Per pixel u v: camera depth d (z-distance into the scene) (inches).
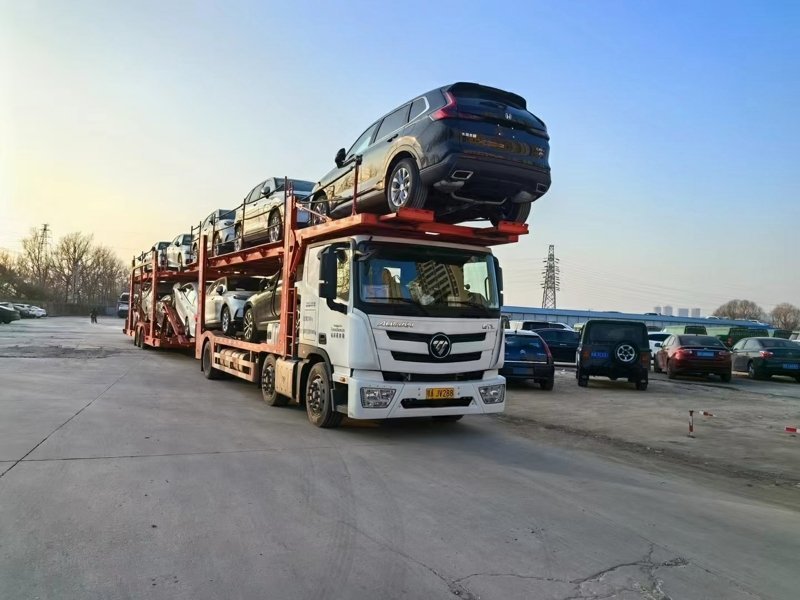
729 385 668.7
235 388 484.1
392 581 142.2
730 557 165.2
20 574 139.7
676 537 179.6
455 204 321.7
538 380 569.0
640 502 215.6
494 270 331.6
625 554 164.1
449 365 303.0
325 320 316.8
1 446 259.3
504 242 328.2
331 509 192.2
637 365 582.2
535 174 299.1
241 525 175.0
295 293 364.2
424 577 144.9
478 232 311.4
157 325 805.2
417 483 226.2
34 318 2362.2
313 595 133.8
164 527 171.3
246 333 457.7
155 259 805.9
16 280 3016.7
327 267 298.4
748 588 145.4
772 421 412.2
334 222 312.3
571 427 378.0
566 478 246.2
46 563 145.8
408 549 161.8
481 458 276.2
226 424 326.6
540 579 146.2
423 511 193.6
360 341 285.7
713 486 246.7
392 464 254.1
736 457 303.4
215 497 199.3
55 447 260.1
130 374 551.5
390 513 190.4
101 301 3833.7
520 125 299.9
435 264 313.4
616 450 314.2
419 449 288.4
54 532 165.0
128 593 131.9
